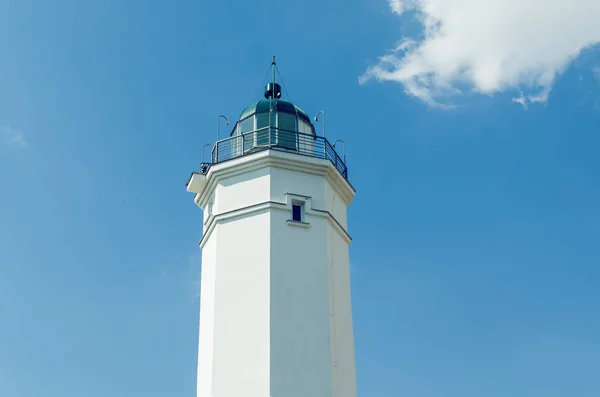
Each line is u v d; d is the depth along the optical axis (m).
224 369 25.00
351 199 30.05
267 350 24.64
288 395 24.22
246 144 29.22
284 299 25.47
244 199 27.14
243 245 26.52
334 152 29.20
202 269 28.38
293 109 29.94
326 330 25.67
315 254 26.61
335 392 25.03
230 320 25.61
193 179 28.61
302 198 27.16
